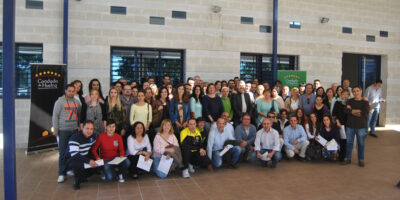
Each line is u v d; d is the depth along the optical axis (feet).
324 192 15.23
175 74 28.81
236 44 29.73
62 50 24.98
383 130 35.06
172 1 27.50
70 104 16.80
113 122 16.15
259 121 22.81
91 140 15.96
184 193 14.90
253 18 30.25
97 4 25.52
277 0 30.22
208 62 28.84
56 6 24.72
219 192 15.11
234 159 19.42
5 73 10.92
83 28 25.26
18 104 24.66
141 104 18.70
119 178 16.48
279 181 16.93
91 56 25.54
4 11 10.81
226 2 29.25
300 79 29.04
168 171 17.15
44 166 19.24
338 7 33.91
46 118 22.77
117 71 26.99
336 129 21.03
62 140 16.48
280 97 23.82
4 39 10.85
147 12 26.81
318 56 33.12
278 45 31.30
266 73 31.89
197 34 28.35
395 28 37.22
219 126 18.95
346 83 27.45
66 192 14.78
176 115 19.86
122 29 26.17
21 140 24.76
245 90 24.63
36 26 24.38
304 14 32.32
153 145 17.84
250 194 14.85
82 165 15.07
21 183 15.98
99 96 19.04
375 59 37.78
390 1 36.81
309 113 23.27
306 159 21.56
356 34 34.99
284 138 21.13
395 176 18.01
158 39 27.20
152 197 14.30
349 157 20.79
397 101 37.78
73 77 25.18
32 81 21.93
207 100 20.98
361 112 20.18
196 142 18.26
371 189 15.74
